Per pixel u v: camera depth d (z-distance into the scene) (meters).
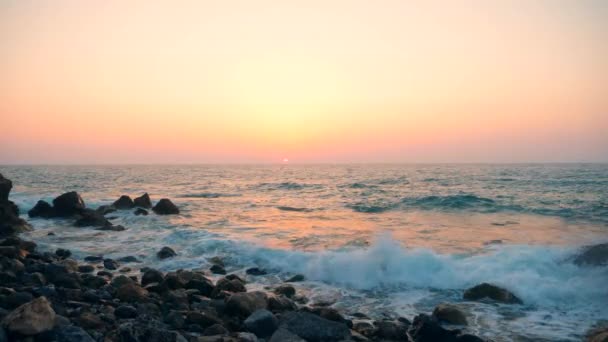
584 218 20.06
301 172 93.31
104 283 10.34
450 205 24.75
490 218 20.61
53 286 9.59
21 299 7.73
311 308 8.51
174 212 24.06
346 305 9.49
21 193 35.91
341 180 53.72
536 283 9.82
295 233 17.27
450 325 8.14
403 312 9.02
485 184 39.97
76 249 15.15
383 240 12.56
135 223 20.97
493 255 12.04
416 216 21.72
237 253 13.98
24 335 5.68
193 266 12.84
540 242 14.55
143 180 59.62
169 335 6.19
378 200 28.31
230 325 7.61
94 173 87.75
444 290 10.30
